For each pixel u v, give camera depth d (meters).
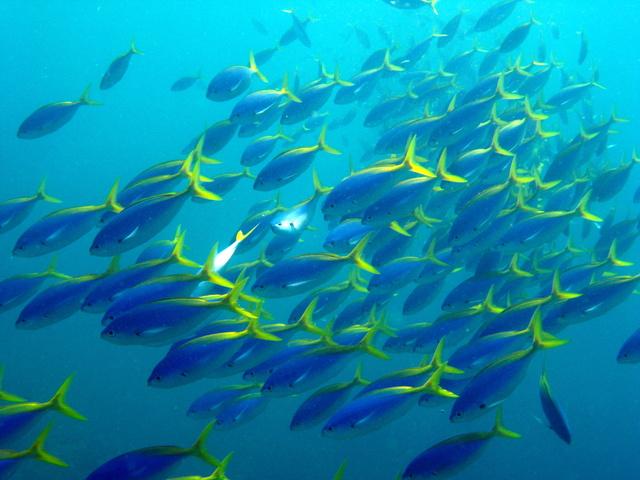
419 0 8.81
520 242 5.34
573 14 50.91
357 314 5.68
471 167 5.90
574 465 11.27
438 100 9.93
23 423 3.51
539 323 3.86
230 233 21.06
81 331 14.39
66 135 34.88
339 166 29.14
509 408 12.52
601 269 5.37
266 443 10.92
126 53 7.66
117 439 10.70
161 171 5.85
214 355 3.99
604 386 13.62
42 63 67.69
